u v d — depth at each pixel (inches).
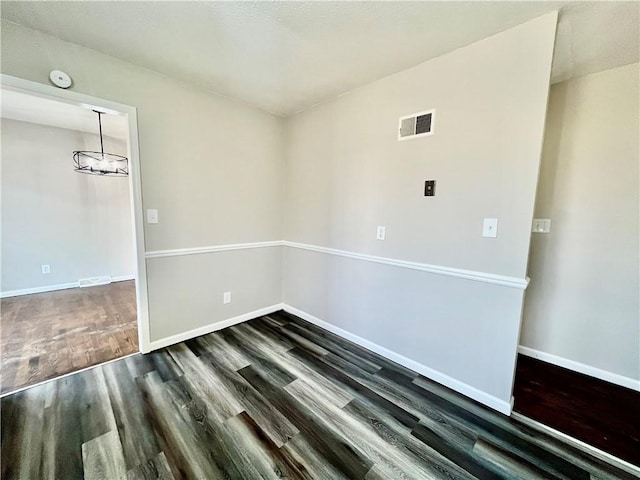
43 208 155.2
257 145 116.0
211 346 98.9
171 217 94.5
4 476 50.8
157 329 95.3
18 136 145.8
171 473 52.1
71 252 165.5
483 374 72.7
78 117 138.6
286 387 77.5
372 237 94.5
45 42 68.6
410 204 83.4
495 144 66.6
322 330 113.7
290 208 125.5
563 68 77.6
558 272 89.7
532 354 96.1
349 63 79.0
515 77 62.6
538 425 65.8
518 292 65.8
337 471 53.3
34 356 90.4
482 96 67.7
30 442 57.9
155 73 86.4
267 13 59.3
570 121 84.6
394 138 85.7
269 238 125.5
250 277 120.5
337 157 103.3
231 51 74.5
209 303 108.1
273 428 63.1
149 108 86.2
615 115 78.2
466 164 71.4
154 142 88.3
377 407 70.6
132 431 61.2
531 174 62.2
